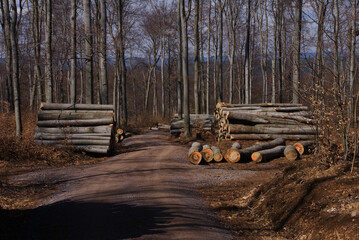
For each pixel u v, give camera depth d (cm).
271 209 711
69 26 2264
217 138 2297
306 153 1531
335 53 925
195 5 2952
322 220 548
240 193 918
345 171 680
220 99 3547
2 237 532
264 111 1978
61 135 1608
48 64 2306
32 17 3158
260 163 1434
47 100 2348
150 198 801
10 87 3219
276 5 3092
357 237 454
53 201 785
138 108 7525
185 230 587
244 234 612
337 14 1602
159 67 5819
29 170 1201
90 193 845
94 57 2367
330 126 782
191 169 1281
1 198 818
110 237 544
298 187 700
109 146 1648
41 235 552
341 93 747
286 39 2877
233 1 3553
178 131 2656
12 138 1434
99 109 1767
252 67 4209
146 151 1811
